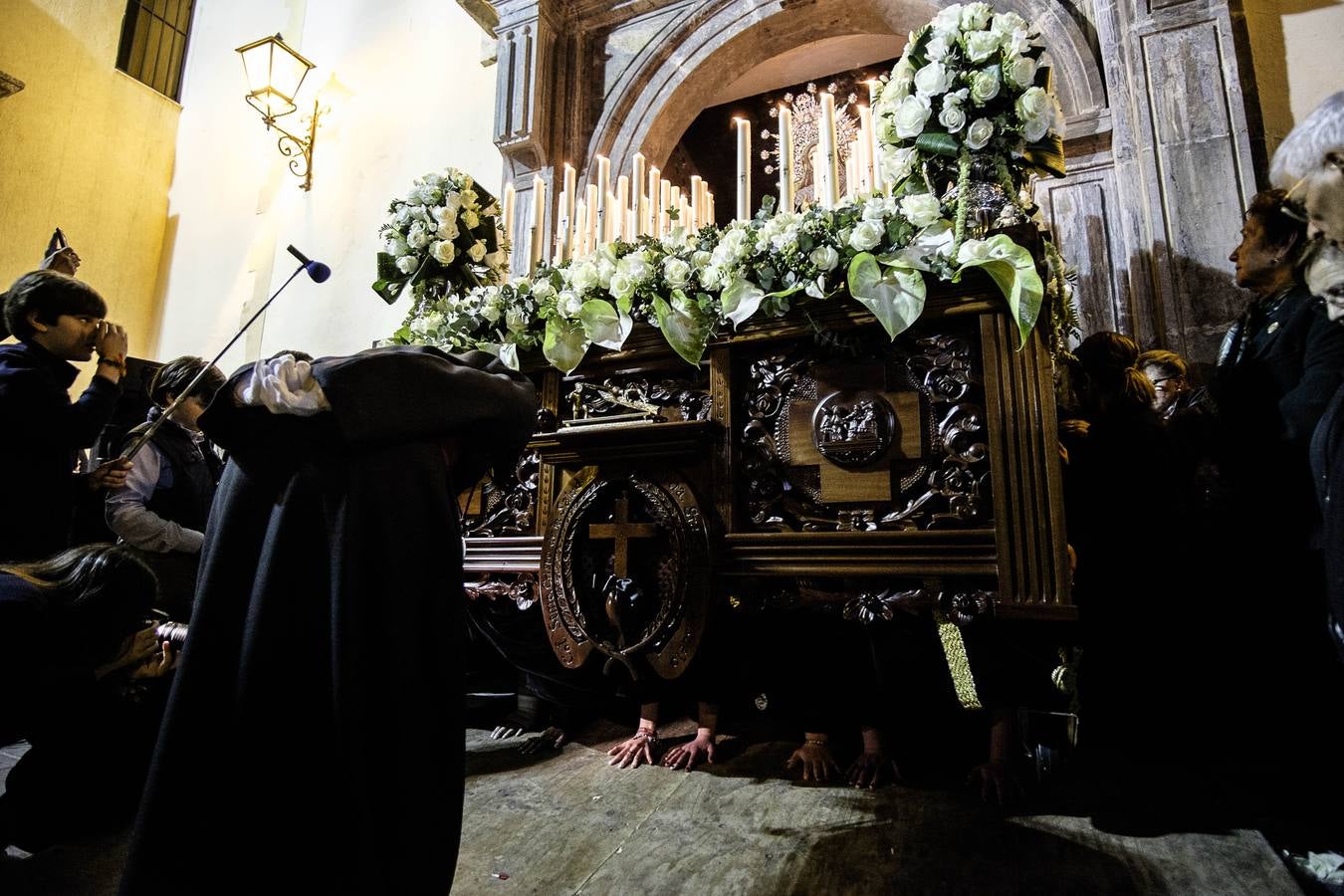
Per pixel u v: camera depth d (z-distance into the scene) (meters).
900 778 1.78
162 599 2.25
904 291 1.55
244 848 0.94
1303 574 1.90
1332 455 1.05
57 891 1.32
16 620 1.26
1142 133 2.66
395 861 0.96
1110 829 1.48
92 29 5.49
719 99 4.60
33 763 1.53
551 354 1.99
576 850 1.41
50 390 1.96
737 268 1.74
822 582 1.63
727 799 1.66
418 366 1.11
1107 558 2.10
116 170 5.49
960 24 1.70
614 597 1.70
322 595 1.03
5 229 4.96
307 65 4.78
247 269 5.05
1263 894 1.21
